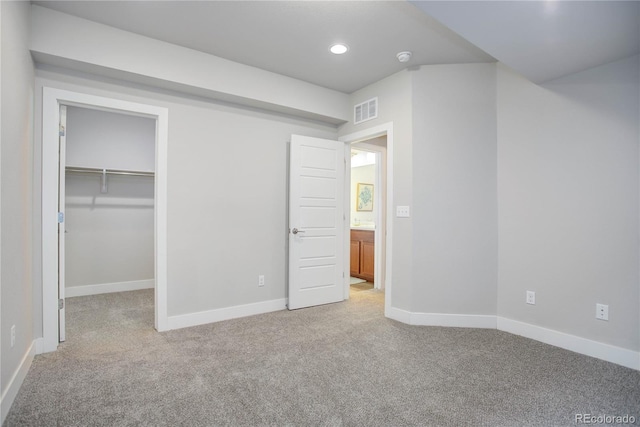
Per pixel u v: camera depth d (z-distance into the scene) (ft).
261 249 11.82
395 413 5.94
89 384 6.86
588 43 7.15
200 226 10.57
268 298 11.99
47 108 8.29
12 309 6.25
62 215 8.97
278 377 7.22
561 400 6.34
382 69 10.92
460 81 10.43
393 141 11.23
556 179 8.98
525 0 5.80
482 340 9.33
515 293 9.87
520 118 9.72
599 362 7.97
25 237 7.26
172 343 9.02
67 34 8.01
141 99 9.59
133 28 8.63
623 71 7.85
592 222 8.34
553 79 8.96
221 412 5.96
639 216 7.63
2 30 5.71
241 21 8.27
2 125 5.74
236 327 10.32
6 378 5.86
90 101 8.86
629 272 7.77
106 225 14.87
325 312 11.90
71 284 14.11
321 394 6.55
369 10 7.77
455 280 10.48
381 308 12.42
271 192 12.04
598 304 8.23
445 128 10.48
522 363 7.91
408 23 8.29
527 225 9.59
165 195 9.95
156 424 5.62
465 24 6.54
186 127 10.32
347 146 13.69
